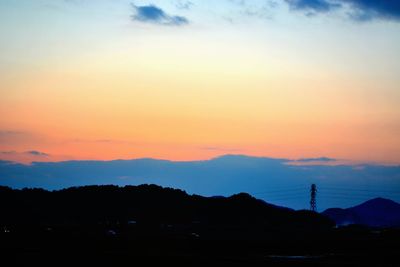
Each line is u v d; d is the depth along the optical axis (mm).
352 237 111750
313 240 103938
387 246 90312
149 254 66812
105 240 94125
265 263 58500
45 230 109250
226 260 60688
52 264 55406
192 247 84250
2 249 70938
